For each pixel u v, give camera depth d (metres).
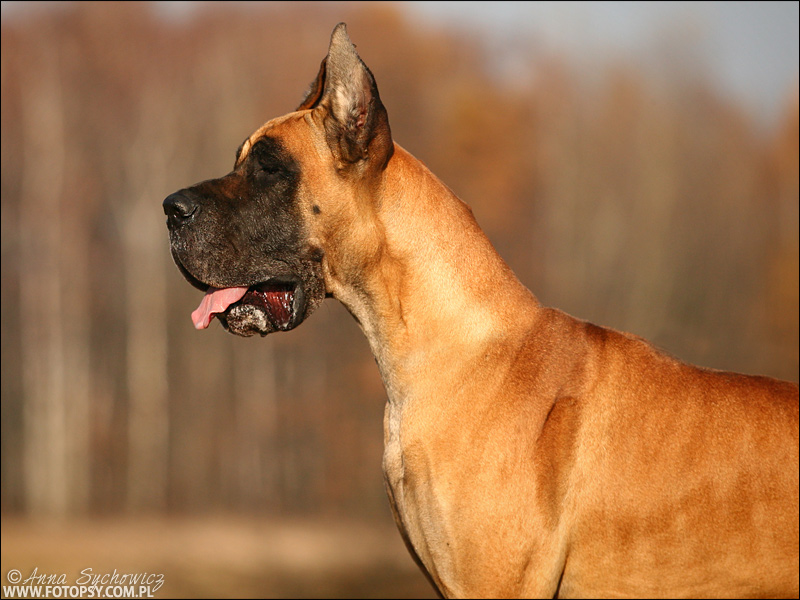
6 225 30.72
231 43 37.66
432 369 4.23
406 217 4.30
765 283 29.06
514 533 3.98
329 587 14.78
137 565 17.36
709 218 31.69
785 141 32.78
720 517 4.05
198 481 29.20
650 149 33.28
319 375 28.38
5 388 29.91
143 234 30.78
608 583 4.13
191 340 30.34
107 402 30.50
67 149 32.22
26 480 28.88
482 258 4.36
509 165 33.06
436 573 4.14
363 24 35.84
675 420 4.14
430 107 34.31
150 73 35.25
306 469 28.25
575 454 4.10
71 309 30.30
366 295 4.36
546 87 36.78
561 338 4.29
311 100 4.59
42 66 32.50
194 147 34.16
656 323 28.33
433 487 4.11
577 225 31.62
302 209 4.30
